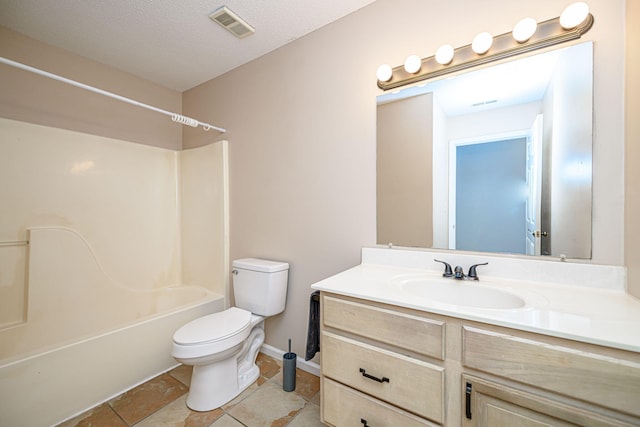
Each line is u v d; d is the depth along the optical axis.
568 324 0.75
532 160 1.17
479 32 1.26
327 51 1.71
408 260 1.45
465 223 1.33
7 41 1.75
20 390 1.28
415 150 1.44
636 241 0.92
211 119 2.42
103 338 1.54
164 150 2.56
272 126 1.99
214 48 1.96
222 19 1.67
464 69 1.30
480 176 1.29
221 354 1.44
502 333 0.79
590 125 1.05
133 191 2.34
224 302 2.26
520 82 1.19
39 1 1.51
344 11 1.61
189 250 2.57
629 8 0.96
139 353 1.70
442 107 1.37
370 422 1.04
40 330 1.80
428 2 1.38
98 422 1.38
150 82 2.47
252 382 1.70
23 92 1.82
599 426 0.67
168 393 1.61
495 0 1.22
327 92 1.72
